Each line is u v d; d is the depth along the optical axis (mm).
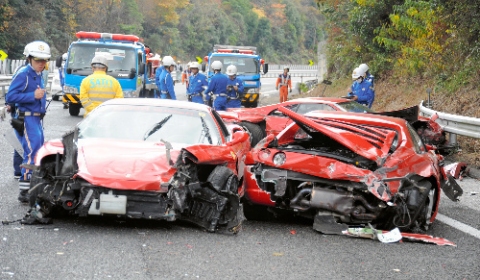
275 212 8500
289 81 32594
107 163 7191
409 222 7793
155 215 7062
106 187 6953
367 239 7566
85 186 7062
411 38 24906
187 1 94625
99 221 7594
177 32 89250
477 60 20891
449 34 22891
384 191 7387
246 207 8414
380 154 7773
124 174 7031
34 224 7312
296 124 8562
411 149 8336
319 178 7664
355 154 8148
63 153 7371
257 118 13734
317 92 37469
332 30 36125
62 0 66250
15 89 8789
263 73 30453
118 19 75875
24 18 58156
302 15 130000
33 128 9016
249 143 9367
